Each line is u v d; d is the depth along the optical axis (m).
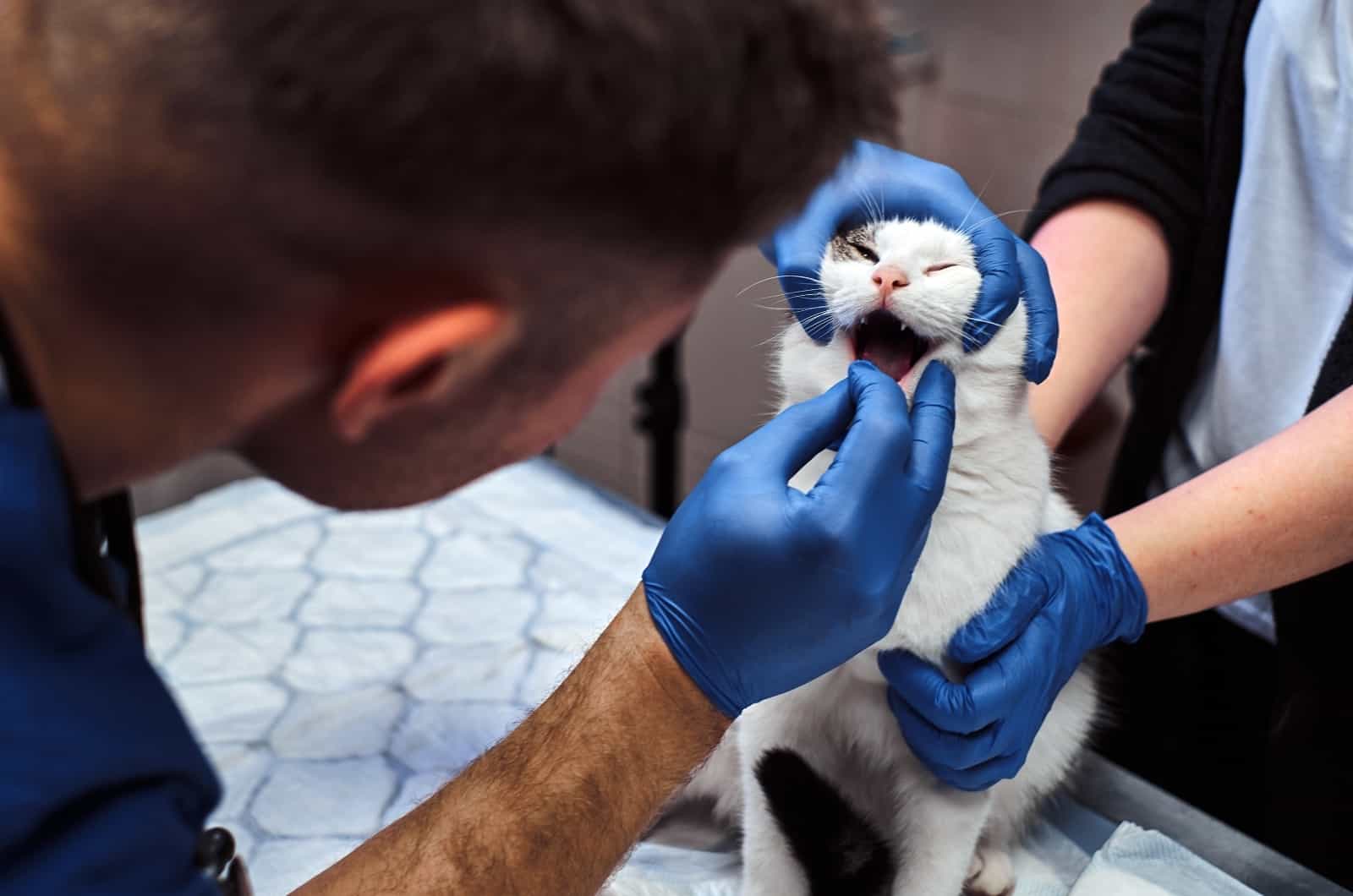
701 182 0.46
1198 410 1.21
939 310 0.89
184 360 0.47
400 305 0.47
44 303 0.46
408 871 0.65
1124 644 1.27
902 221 1.00
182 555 1.46
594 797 0.68
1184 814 1.06
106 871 0.46
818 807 0.97
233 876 0.69
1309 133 1.00
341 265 0.45
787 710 0.98
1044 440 1.01
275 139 0.41
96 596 0.50
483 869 0.65
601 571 1.42
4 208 0.45
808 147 0.48
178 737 0.50
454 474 0.57
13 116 0.44
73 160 0.43
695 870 1.02
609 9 0.40
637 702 0.71
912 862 0.96
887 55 0.51
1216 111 1.08
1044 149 2.01
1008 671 0.87
